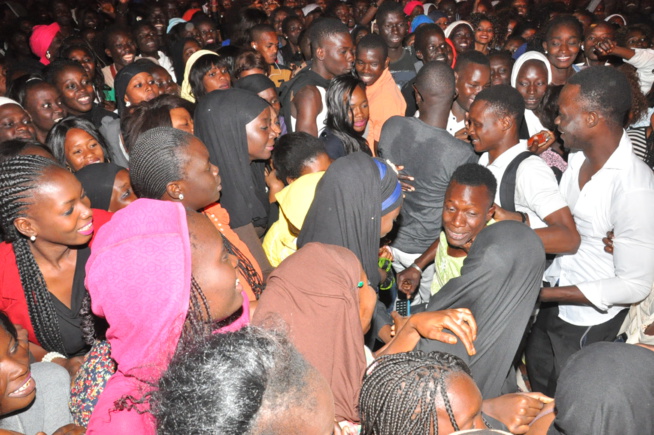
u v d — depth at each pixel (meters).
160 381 1.21
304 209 2.56
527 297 2.14
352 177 2.27
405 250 3.73
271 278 1.94
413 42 6.32
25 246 2.24
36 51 6.76
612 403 1.52
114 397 1.38
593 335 3.01
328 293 1.85
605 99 2.62
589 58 5.74
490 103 3.01
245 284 2.35
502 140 3.07
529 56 4.64
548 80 4.54
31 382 1.85
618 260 2.73
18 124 3.64
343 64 4.82
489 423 1.82
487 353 2.16
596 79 2.63
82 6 9.74
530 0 9.58
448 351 2.05
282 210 2.69
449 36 6.62
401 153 3.63
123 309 1.33
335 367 1.82
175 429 1.09
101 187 2.81
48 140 3.31
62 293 2.30
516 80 4.57
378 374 1.53
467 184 2.51
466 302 2.13
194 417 1.08
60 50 5.84
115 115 4.78
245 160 3.14
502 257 2.06
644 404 1.52
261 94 4.45
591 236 2.89
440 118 3.70
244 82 4.50
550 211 2.78
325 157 3.15
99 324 1.79
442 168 3.50
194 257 1.44
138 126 3.20
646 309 2.79
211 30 7.89
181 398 1.11
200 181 2.26
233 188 3.12
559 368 3.16
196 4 10.70
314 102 4.19
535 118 4.40
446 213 2.58
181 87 5.90
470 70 4.13
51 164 2.16
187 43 6.37
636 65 5.34
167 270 1.33
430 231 3.64
